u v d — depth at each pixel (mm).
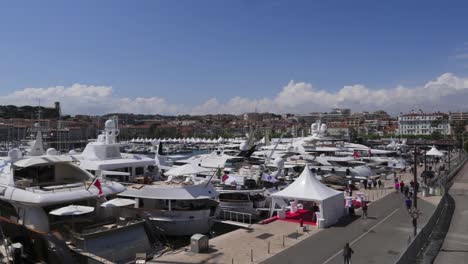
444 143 131875
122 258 19094
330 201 26047
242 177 30875
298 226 25109
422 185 41375
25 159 21531
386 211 30203
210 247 20484
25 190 19594
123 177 28859
